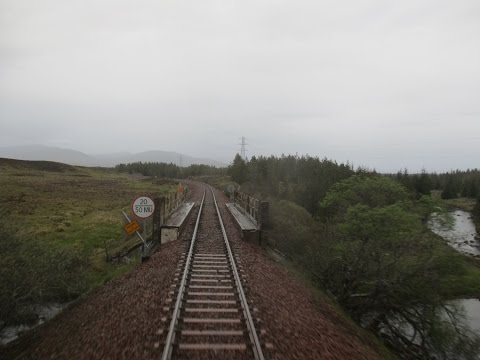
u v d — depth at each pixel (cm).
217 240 1670
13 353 934
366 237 1653
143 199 1452
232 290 998
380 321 1709
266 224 1806
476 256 3319
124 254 1931
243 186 6231
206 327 752
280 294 1052
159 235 1712
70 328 923
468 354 1518
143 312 836
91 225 3033
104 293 1146
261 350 642
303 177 6203
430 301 1583
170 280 1059
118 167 16525
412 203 1728
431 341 1561
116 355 658
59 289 1327
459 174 15225
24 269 1117
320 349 739
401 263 1611
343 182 2106
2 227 1181
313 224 2677
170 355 624
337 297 1709
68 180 8412
